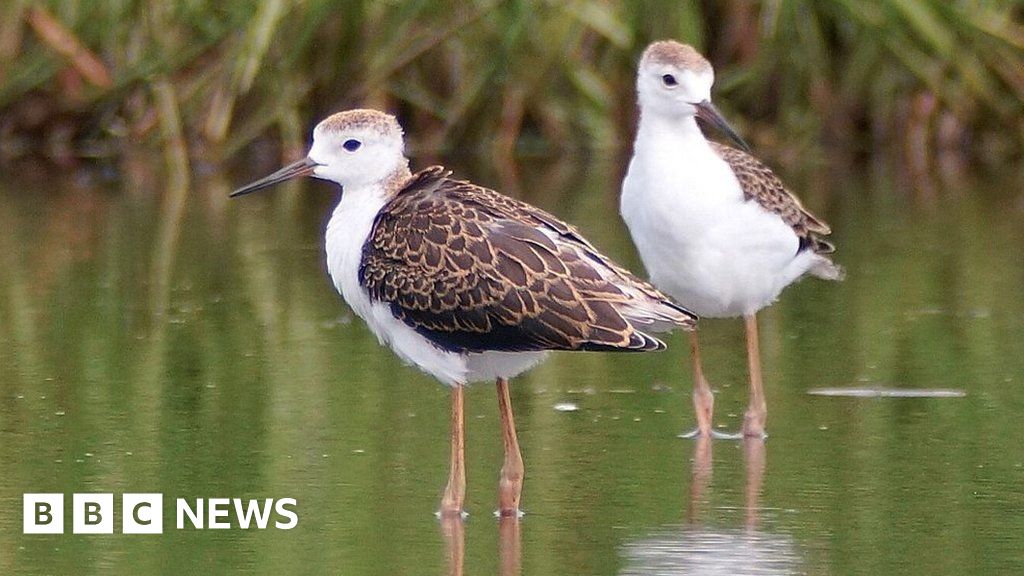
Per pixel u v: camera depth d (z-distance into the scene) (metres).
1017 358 13.96
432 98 23.66
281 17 22.09
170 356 14.04
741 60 23.56
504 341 10.15
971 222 19.98
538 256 10.12
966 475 11.02
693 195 12.21
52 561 9.66
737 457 11.52
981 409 12.54
